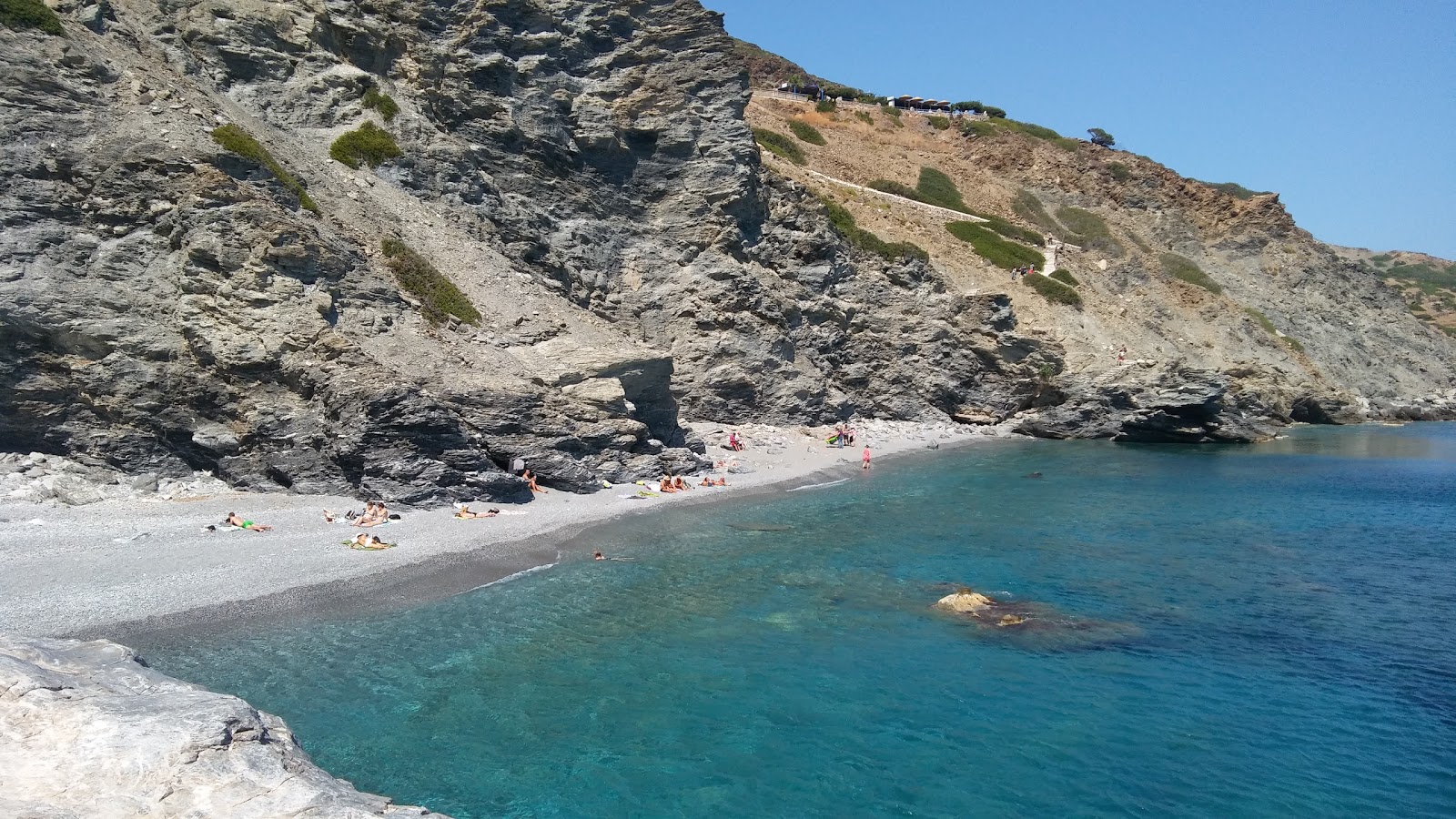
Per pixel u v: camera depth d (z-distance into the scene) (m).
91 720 11.59
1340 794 14.38
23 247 26.77
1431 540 31.08
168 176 29.62
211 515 25.77
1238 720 16.92
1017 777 14.75
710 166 52.53
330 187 36.84
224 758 11.40
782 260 57.16
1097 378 62.88
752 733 16.02
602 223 49.84
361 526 26.20
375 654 18.38
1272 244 97.31
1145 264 85.50
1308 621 22.41
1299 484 42.81
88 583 19.78
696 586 24.08
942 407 64.12
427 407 29.41
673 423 42.22
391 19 45.94
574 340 38.94
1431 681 18.75
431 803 13.37
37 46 29.38
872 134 102.19
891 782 14.51
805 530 31.05
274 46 40.44
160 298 28.66
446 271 38.28
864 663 19.19
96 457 27.09
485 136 46.38
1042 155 102.06
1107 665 19.41
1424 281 178.62
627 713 16.55
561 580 23.97
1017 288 70.94
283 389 29.36
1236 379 71.38
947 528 31.95
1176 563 27.64
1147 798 14.19
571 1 51.06
